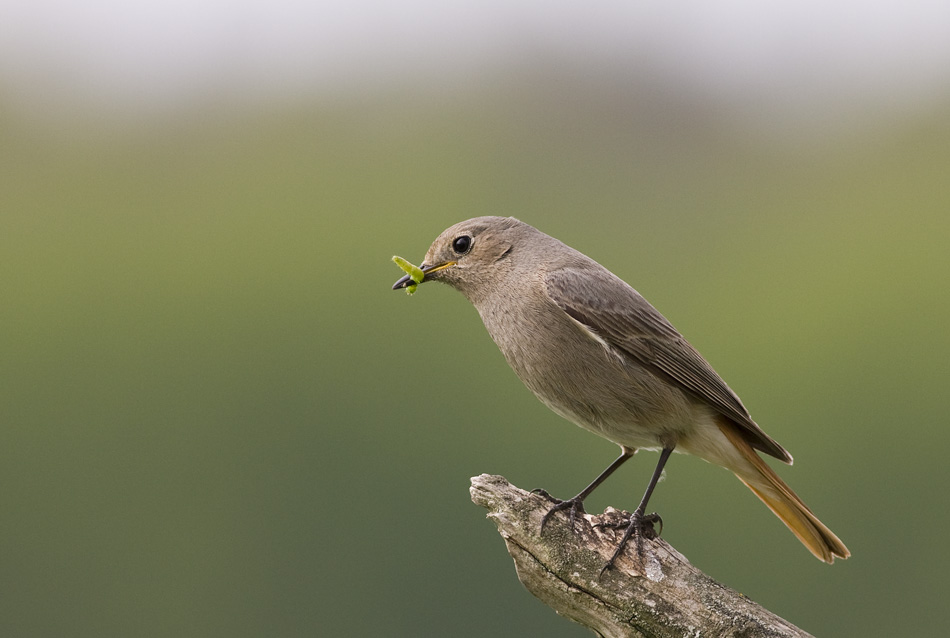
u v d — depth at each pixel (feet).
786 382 71.05
